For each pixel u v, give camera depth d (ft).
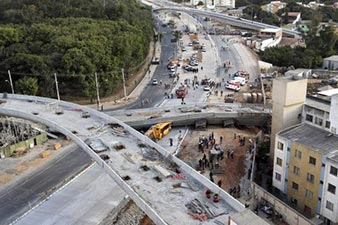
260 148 259.80
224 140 291.58
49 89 382.01
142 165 194.39
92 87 383.45
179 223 150.51
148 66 512.22
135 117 308.40
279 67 495.82
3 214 210.38
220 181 228.02
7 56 402.52
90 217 206.90
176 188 174.40
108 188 233.14
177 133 305.73
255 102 362.74
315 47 553.23
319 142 200.44
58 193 228.63
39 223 202.39
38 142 290.15
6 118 309.83
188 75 463.83
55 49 398.01
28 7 532.73
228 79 444.96
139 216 210.79
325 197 191.31
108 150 210.59
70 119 255.50
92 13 553.23
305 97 239.30
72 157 271.69
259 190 207.82
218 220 151.84
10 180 242.99
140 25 567.59
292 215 189.37
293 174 206.90
